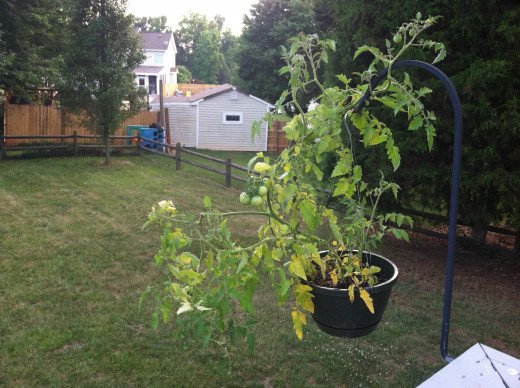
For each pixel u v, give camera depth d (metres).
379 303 1.95
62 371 3.18
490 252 6.21
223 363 2.13
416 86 5.23
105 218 7.21
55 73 11.70
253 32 25.42
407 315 4.24
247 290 1.69
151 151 14.34
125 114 12.66
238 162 15.94
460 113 1.48
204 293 1.85
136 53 12.16
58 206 7.81
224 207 8.45
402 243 6.70
